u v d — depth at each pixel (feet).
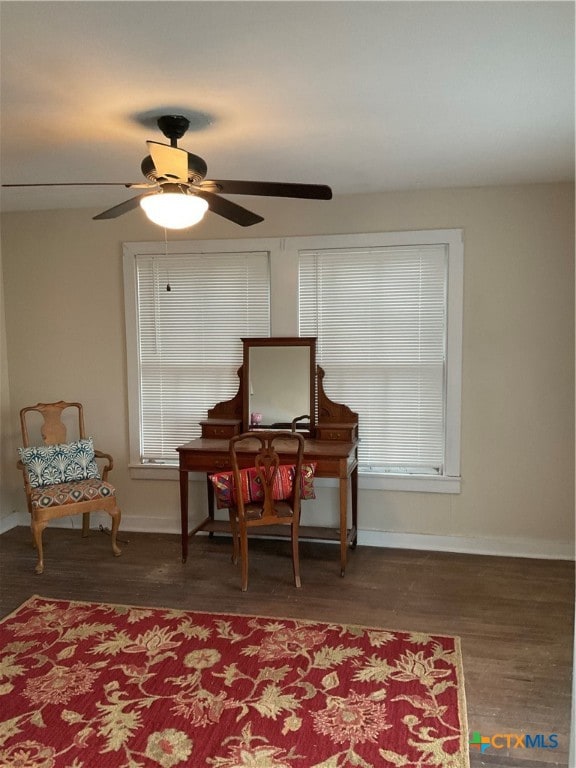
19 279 14.33
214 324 13.66
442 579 11.46
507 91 7.28
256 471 11.23
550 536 12.48
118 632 9.50
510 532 12.66
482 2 5.28
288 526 12.95
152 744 6.88
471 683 8.07
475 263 12.30
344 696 7.75
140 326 13.98
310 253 13.06
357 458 13.00
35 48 6.07
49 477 12.55
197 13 5.43
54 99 7.41
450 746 6.80
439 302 12.60
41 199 12.95
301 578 11.55
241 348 13.58
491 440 12.57
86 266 14.02
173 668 8.45
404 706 7.53
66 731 7.12
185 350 13.84
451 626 9.62
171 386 13.99
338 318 13.08
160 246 13.57
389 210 12.58
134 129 8.53
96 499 12.37
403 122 8.36
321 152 9.78
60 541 13.76
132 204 8.38
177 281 13.71
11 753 6.75
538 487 12.44
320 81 6.96
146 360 14.05
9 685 8.08
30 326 14.42
